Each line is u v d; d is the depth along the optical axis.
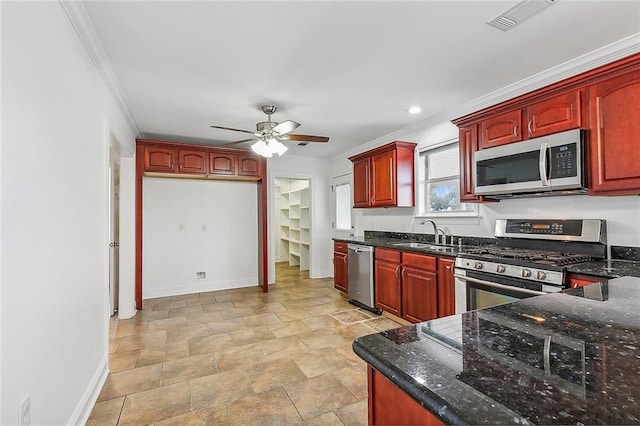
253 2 1.73
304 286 5.36
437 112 3.59
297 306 4.14
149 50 2.19
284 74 2.60
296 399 2.05
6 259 1.11
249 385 2.21
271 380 2.28
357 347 0.77
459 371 0.63
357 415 1.89
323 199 6.24
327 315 3.76
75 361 1.74
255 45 2.16
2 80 1.10
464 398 0.54
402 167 4.07
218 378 2.31
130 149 3.73
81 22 1.80
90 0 1.67
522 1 1.75
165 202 4.81
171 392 2.13
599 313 1.00
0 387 1.06
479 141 2.92
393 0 1.73
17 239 1.18
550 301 1.14
